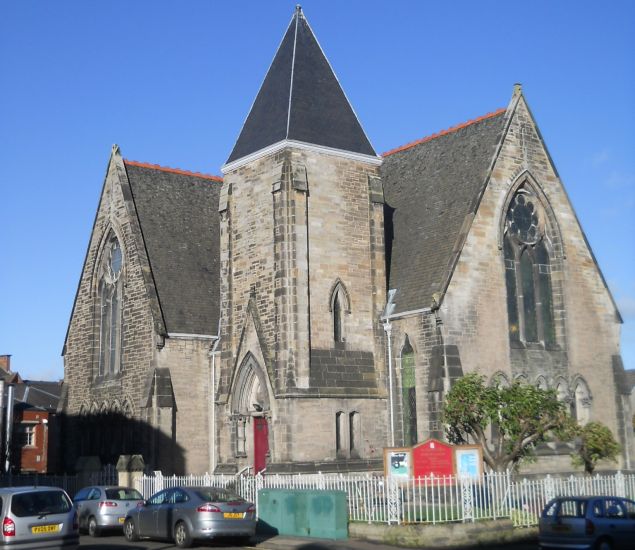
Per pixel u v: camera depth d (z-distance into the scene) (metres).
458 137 47.91
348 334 43.00
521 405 34.44
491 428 39.62
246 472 41.97
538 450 41.44
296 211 42.31
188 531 28.48
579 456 40.12
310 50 47.16
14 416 77.56
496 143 43.88
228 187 46.59
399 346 42.47
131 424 46.81
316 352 41.69
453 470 30.45
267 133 44.75
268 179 44.06
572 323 44.69
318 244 42.91
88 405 51.41
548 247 45.19
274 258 42.50
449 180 46.00
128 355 48.06
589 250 46.28
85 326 52.69
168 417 45.22
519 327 42.94
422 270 42.88
